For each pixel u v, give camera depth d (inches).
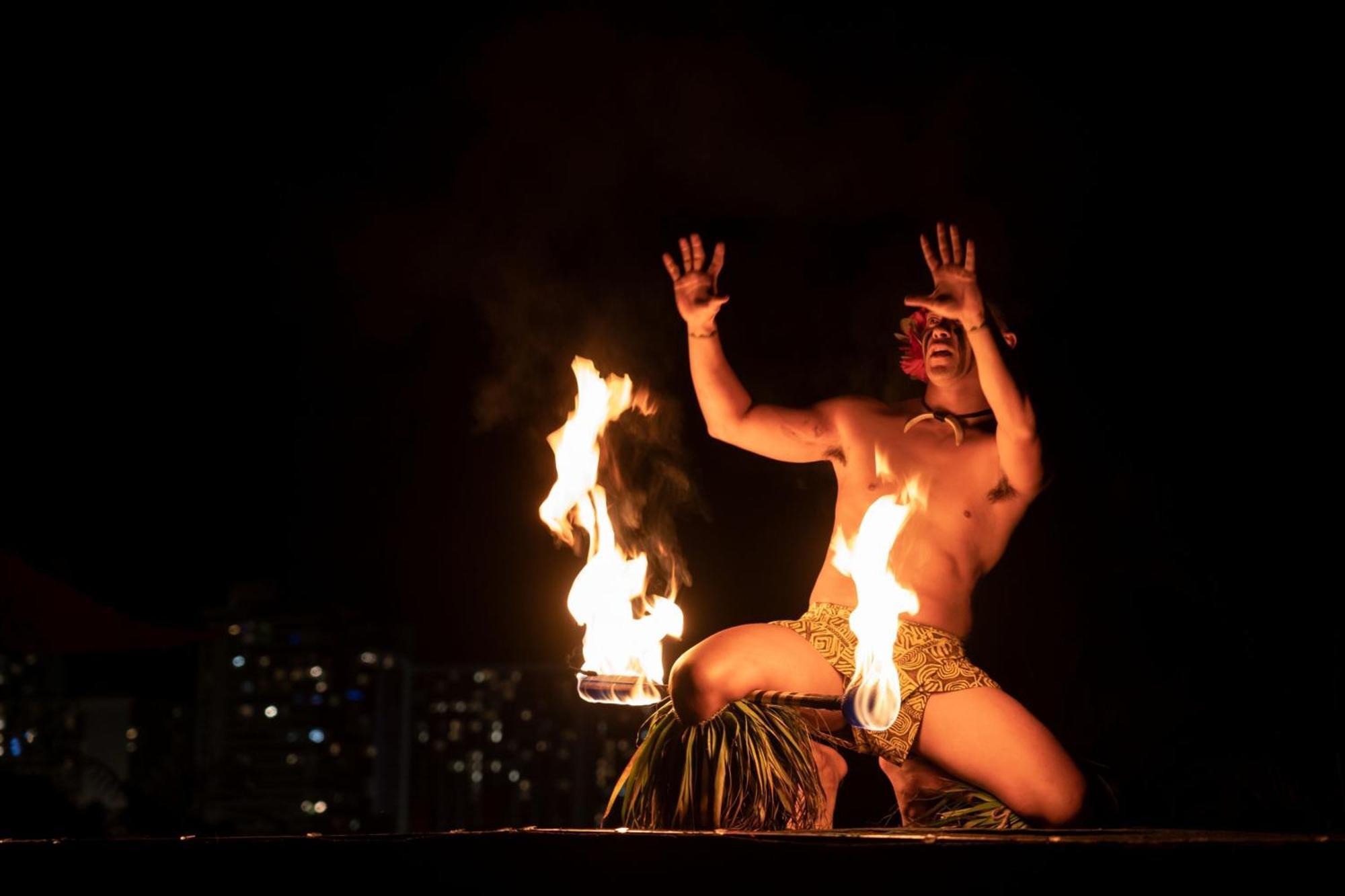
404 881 81.6
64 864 82.1
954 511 131.1
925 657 124.9
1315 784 169.6
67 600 235.8
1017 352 137.2
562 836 81.7
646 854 81.0
